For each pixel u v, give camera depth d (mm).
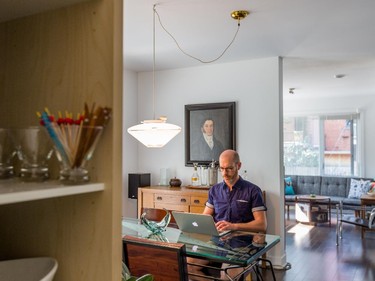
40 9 904
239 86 4207
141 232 2473
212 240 2311
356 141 7438
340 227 5449
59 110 888
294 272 3828
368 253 4535
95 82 842
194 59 4113
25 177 775
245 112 4164
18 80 957
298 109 7973
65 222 869
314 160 7816
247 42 3475
